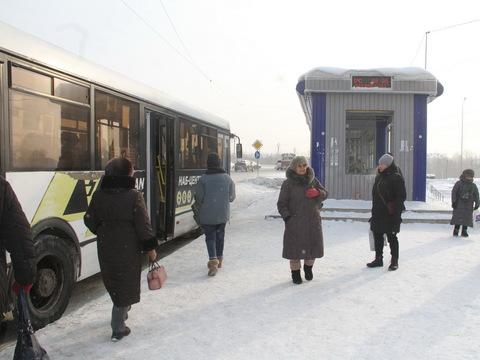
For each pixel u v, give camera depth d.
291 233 6.71
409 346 4.62
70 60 6.03
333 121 15.16
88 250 6.25
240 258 8.62
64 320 5.45
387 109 15.13
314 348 4.59
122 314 4.83
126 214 4.70
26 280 3.31
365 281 6.96
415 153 15.20
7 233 3.26
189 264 8.19
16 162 4.96
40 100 5.37
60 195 5.65
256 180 35.94
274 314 5.56
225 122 14.26
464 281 6.95
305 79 14.98
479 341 4.73
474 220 13.32
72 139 5.97
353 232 11.38
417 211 13.59
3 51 4.81
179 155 10.08
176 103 9.95
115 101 7.17
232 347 4.64
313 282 6.93
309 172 6.75
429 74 14.83
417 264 8.03
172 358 4.42
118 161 4.82
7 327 5.44
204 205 7.39
